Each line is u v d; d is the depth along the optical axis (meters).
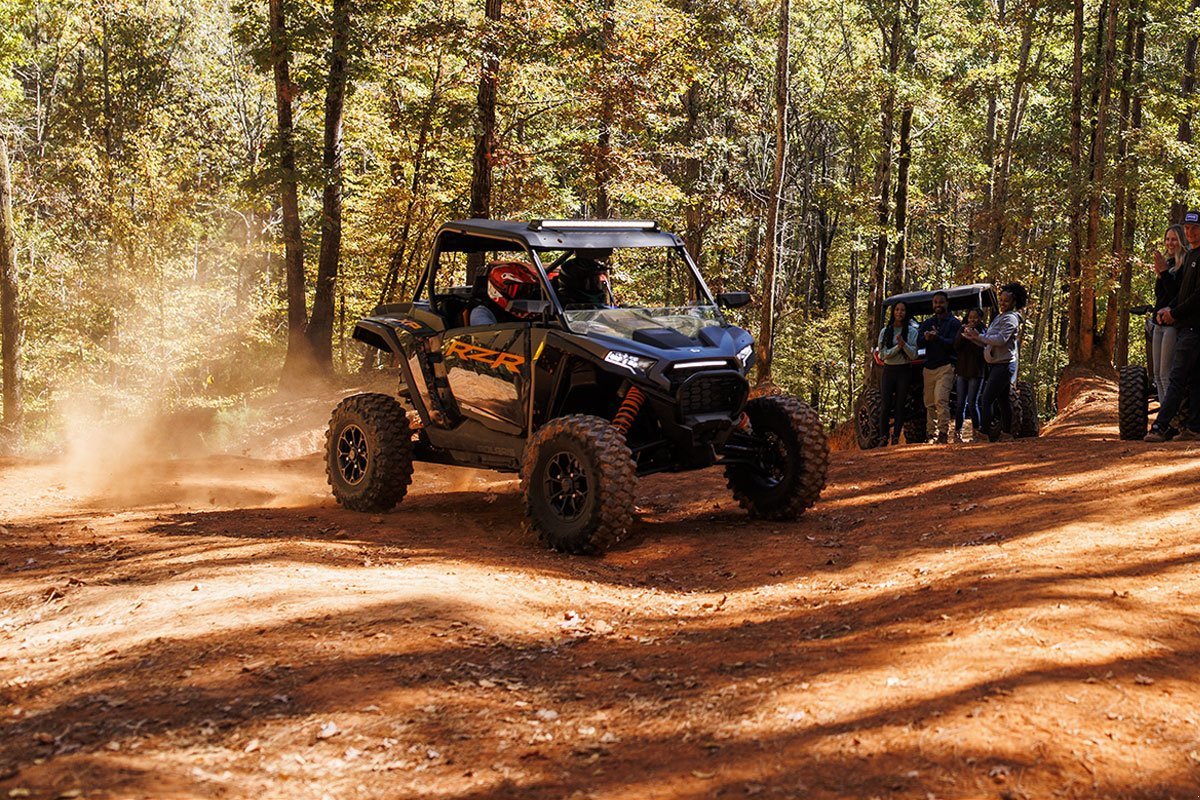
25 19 32.22
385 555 6.78
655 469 7.43
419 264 31.81
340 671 4.33
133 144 27.88
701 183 32.34
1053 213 30.77
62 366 29.00
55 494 9.95
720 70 33.25
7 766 3.50
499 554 6.89
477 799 3.21
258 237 34.91
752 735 3.57
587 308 7.75
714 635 5.02
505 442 8.09
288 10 23.19
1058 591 4.97
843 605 5.44
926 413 14.70
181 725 3.80
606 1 24.09
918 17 34.28
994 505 7.52
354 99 27.41
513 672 4.39
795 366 49.97
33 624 5.50
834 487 9.17
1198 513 6.38
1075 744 3.36
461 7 24.62
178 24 38.44
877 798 3.06
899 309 13.66
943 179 43.19
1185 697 3.75
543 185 25.75
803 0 37.59
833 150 49.47
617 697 4.07
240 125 36.53
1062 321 50.00
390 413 8.68
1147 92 29.39
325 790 3.29
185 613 5.26
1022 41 33.19
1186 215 9.53
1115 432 12.73
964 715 3.56
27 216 31.72
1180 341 9.66
